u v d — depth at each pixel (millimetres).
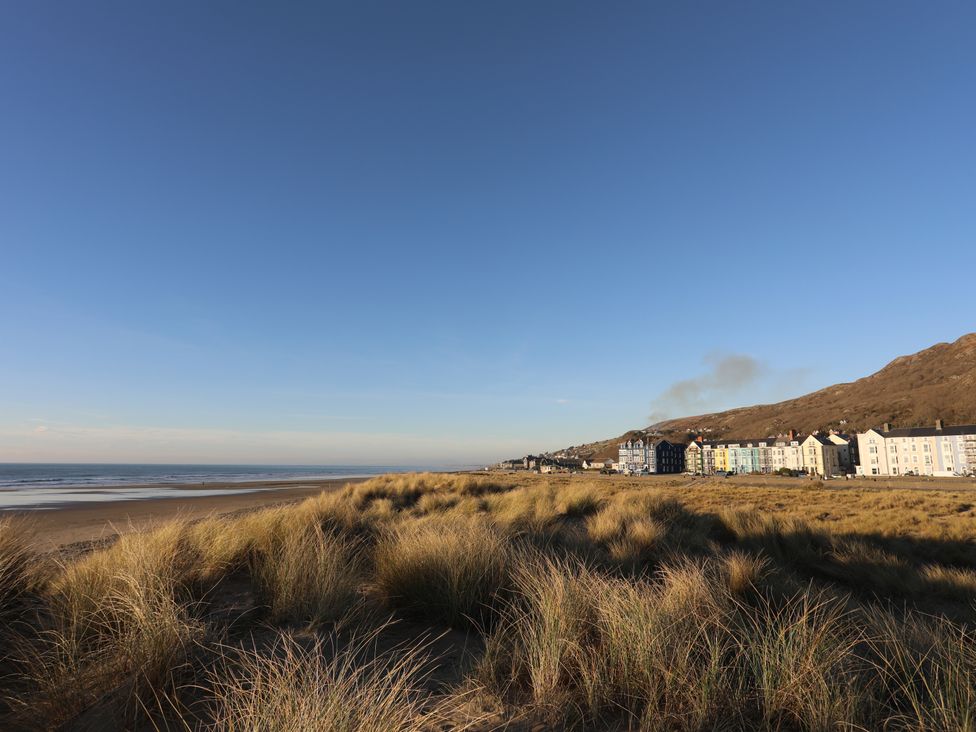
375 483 22438
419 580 4734
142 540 5000
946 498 26188
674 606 3939
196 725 2586
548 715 2867
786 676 3031
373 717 2414
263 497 36250
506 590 4750
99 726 2582
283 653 3453
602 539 9273
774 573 6859
